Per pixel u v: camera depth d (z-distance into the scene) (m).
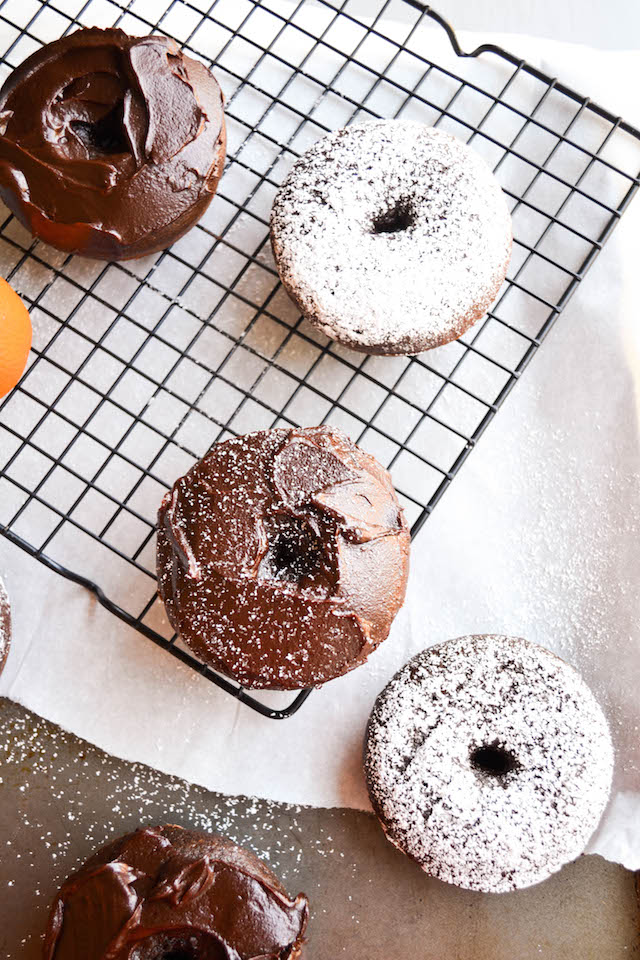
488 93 0.55
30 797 0.54
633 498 0.55
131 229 0.51
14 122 0.51
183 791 0.54
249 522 0.49
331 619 0.49
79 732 0.54
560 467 0.56
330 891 0.54
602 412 0.56
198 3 0.55
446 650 0.52
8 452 0.55
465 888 0.52
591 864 0.54
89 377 0.55
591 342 0.56
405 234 0.52
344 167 0.52
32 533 0.55
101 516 0.55
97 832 0.54
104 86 0.51
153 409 0.55
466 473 0.55
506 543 0.55
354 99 0.56
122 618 0.53
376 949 0.54
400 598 0.50
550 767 0.51
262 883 0.50
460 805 0.51
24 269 0.55
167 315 0.55
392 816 0.52
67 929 0.49
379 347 0.52
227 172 0.55
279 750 0.54
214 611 0.49
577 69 0.55
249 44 0.55
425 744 0.51
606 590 0.55
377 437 0.55
